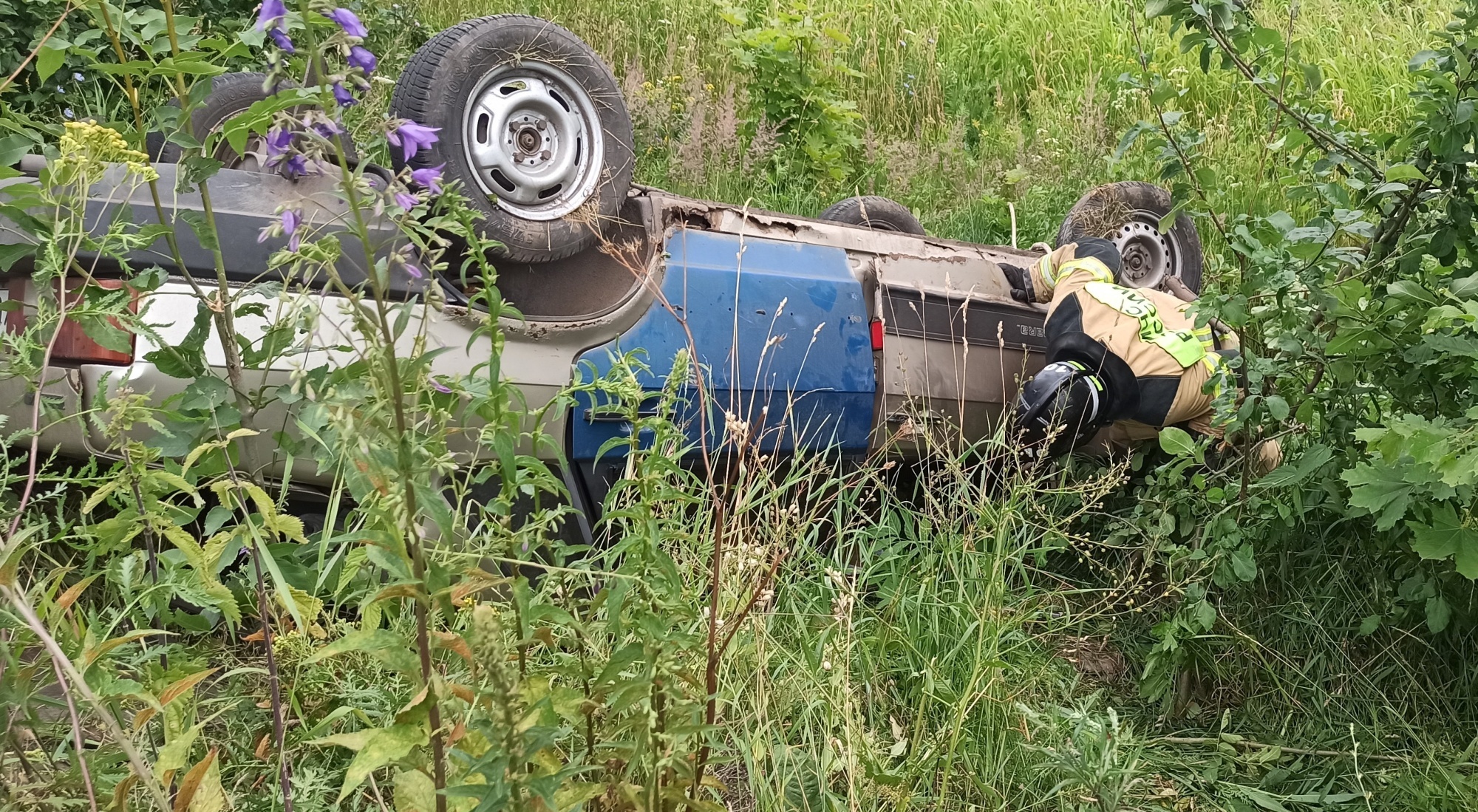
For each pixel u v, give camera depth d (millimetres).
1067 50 9828
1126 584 3648
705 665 2178
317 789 1961
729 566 2463
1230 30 3090
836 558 3211
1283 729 3213
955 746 2512
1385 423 3162
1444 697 3273
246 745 2066
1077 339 3830
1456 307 2766
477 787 1295
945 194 7527
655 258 3363
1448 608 3062
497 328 1527
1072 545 3760
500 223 2918
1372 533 3303
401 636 1370
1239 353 3336
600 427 3074
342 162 1333
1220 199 3260
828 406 3605
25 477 1739
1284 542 3584
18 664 1453
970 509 3436
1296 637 3453
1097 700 3158
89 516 2479
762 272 3561
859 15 9680
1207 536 3240
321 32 1527
